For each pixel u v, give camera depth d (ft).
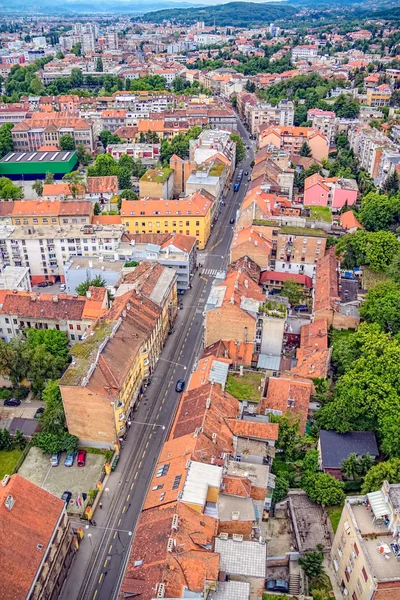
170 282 510.58
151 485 305.32
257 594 265.13
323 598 275.59
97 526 329.11
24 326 481.05
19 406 427.74
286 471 343.67
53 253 601.21
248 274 526.16
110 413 363.56
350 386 374.43
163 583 237.45
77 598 289.12
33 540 264.52
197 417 337.93
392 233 599.16
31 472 365.81
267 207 629.51
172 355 483.10
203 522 274.36
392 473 303.07
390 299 455.22
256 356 449.48
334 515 315.58
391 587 234.79
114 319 428.56
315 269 561.84
